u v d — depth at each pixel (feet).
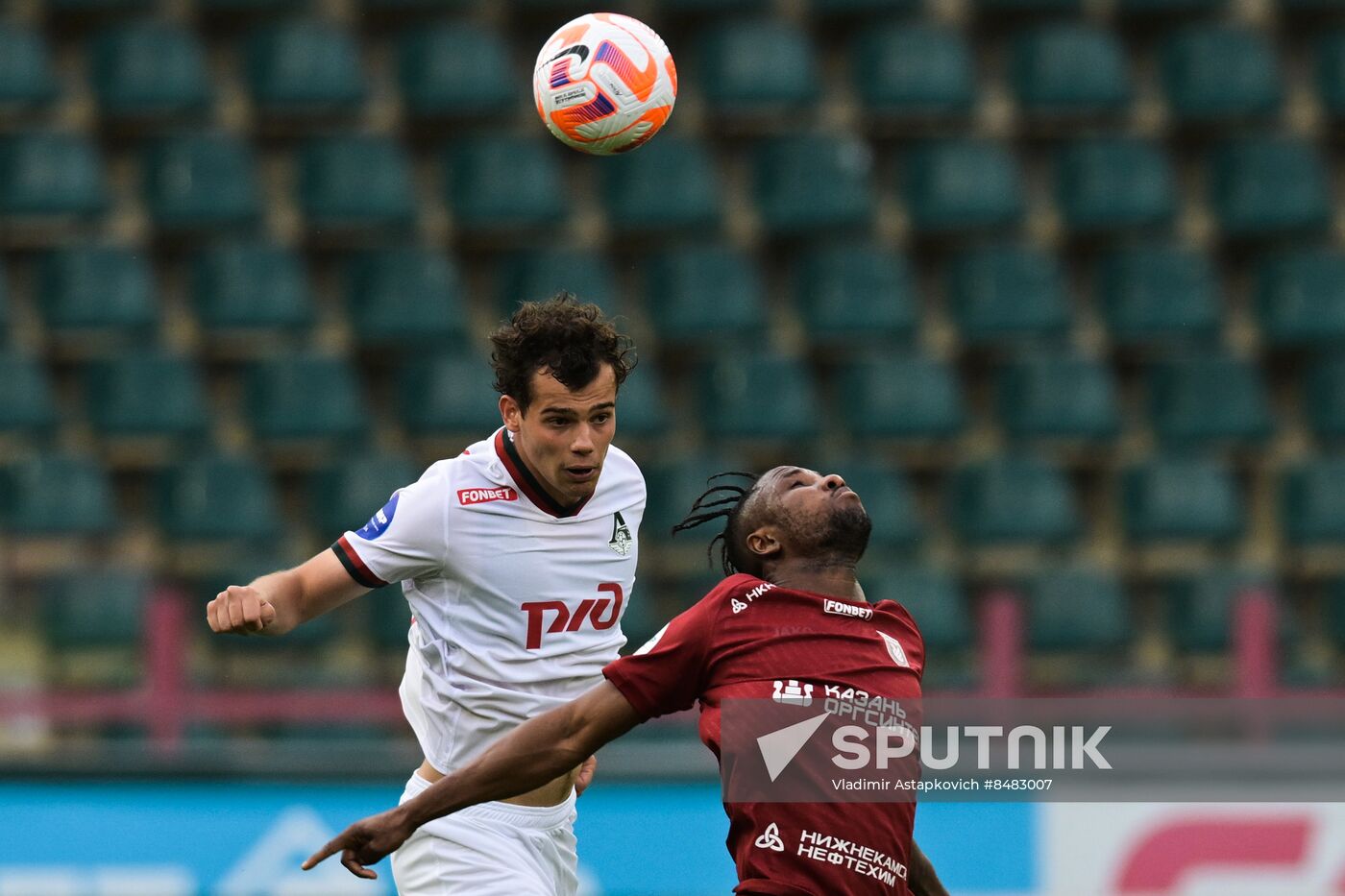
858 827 40.81
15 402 131.03
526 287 144.66
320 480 130.41
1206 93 155.94
